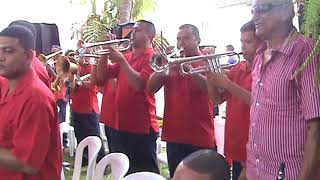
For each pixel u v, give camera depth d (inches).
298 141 64.5
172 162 122.5
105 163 90.7
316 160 61.9
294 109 64.3
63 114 200.1
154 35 132.1
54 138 76.3
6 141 73.8
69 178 173.0
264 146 68.1
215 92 104.8
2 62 72.7
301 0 57.0
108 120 144.9
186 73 108.9
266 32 66.4
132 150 134.8
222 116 157.5
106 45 130.1
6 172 73.9
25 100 71.9
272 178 67.6
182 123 118.4
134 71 125.3
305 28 52.5
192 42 112.3
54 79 160.1
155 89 121.7
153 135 135.1
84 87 176.4
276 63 65.9
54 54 163.8
